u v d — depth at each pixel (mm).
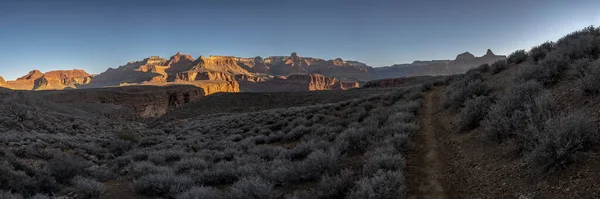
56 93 90938
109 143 19719
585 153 5078
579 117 5574
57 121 29906
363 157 9203
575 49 11039
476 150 7715
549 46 15461
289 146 14578
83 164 11820
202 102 99438
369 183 6281
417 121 12789
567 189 4746
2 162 9539
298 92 97188
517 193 5316
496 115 7824
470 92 11883
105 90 106250
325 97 83125
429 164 7977
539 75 10203
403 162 7559
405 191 6453
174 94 133375
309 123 18781
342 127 14719
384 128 11203
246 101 94938
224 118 39375
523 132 6551
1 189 7832
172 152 14328
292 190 7629
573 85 8375
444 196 6160
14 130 20656
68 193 8750
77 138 19969
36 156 12711
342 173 7184
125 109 84188
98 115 60344
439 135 10242
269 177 8320
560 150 5074
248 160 10852
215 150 14727
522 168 5848
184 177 8961
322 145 10930
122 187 9547
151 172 10453
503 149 6898
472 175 6617
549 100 7672
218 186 8945
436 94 18297
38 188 8695
